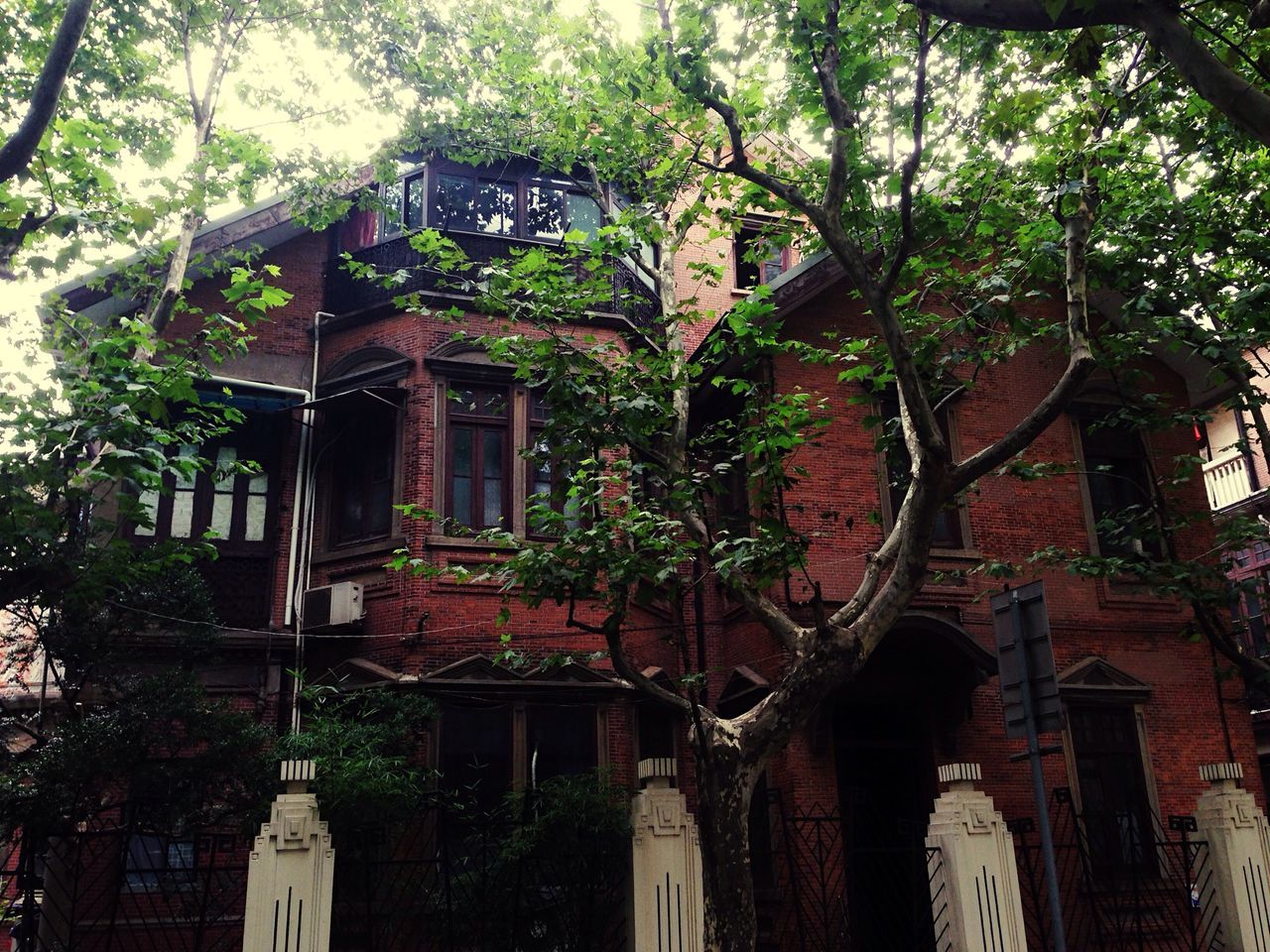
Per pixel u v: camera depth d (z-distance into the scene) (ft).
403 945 35.68
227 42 41.39
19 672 40.93
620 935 33.14
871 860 43.83
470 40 43.55
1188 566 38.04
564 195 52.60
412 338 48.49
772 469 31.12
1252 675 37.65
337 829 34.65
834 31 30.76
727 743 28.40
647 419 31.99
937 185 37.58
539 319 34.50
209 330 37.93
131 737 35.60
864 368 35.70
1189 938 44.39
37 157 32.50
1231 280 38.40
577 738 45.29
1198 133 36.65
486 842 35.55
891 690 45.01
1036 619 25.95
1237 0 22.21
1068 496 50.44
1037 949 42.75
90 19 38.47
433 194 50.34
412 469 46.42
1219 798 34.58
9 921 37.14
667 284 39.81
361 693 42.09
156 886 41.04
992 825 31.63
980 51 32.37
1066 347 43.42
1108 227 38.83
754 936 27.09
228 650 45.57
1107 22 21.31
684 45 31.40
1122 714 48.24
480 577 32.09
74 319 35.35
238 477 48.88
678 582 30.73
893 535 32.81
